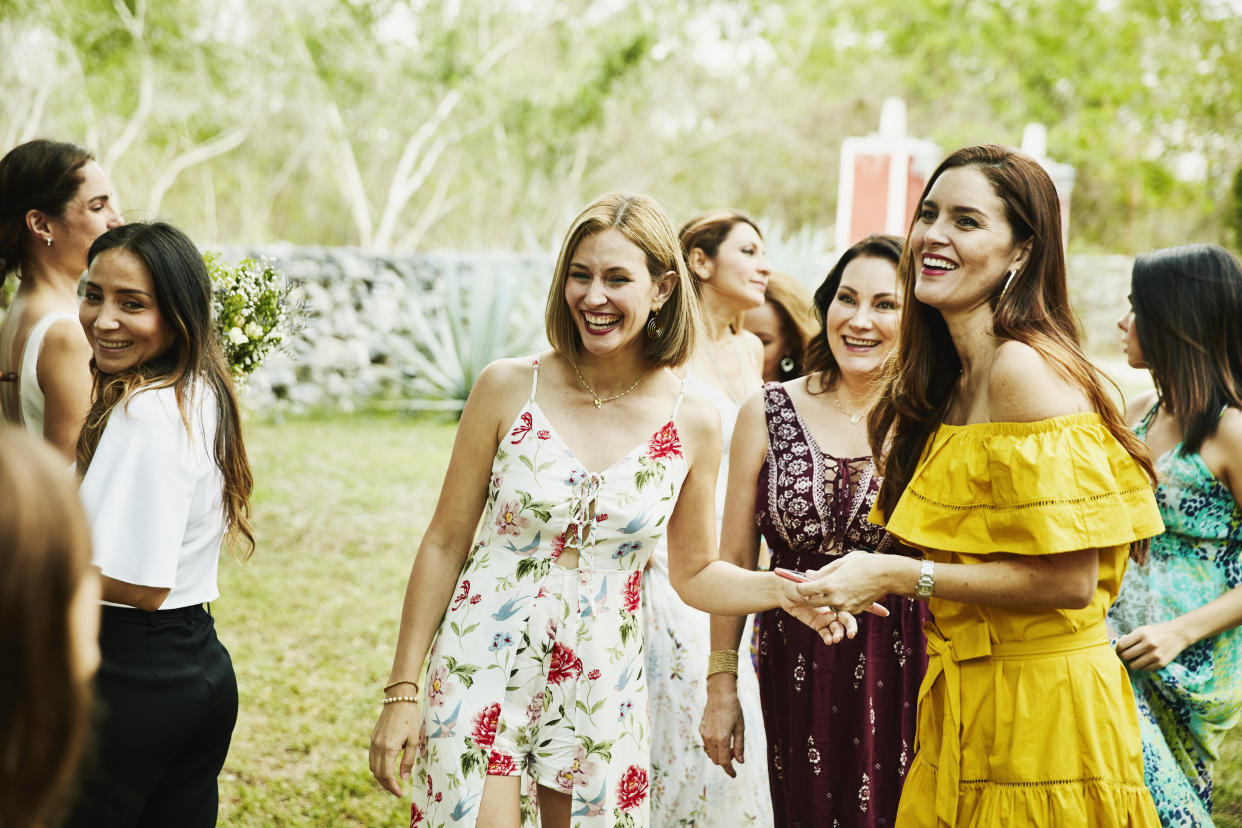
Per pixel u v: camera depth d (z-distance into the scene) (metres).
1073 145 22.91
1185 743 2.68
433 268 12.28
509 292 11.47
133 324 2.24
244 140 23.12
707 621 3.00
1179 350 2.71
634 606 2.38
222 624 5.59
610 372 2.39
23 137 19.31
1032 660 2.03
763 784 2.96
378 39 21.75
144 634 2.13
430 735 2.27
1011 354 1.98
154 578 2.10
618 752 2.31
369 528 7.49
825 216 25.94
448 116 22.97
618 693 2.33
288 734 4.36
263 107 21.89
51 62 19.22
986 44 23.61
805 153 25.08
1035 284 2.05
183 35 19.94
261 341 2.92
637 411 2.39
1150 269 2.78
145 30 19.69
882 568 2.07
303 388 11.44
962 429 2.07
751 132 25.33
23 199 2.86
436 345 11.43
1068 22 23.14
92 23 19.00
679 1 22.94
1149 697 2.66
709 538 2.51
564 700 2.29
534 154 22.91
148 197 22.31
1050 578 1.97
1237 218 17.56
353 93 21.80
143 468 2.12
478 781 2.23
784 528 2.76
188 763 2.28
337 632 5.57
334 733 4.38
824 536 2.72
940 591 2.05
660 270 2.34
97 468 2.11
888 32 25.17
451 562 2.42
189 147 21.94
